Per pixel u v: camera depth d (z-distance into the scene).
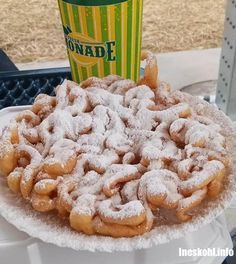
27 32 0.65
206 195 0.27
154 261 0.26
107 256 0.26
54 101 0.33
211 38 0.61
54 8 0.71
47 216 0.27
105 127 0.31
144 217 0.25
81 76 0.38
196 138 0.28
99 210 0.25
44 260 0.26
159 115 0.31
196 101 0.34
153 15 0.69
